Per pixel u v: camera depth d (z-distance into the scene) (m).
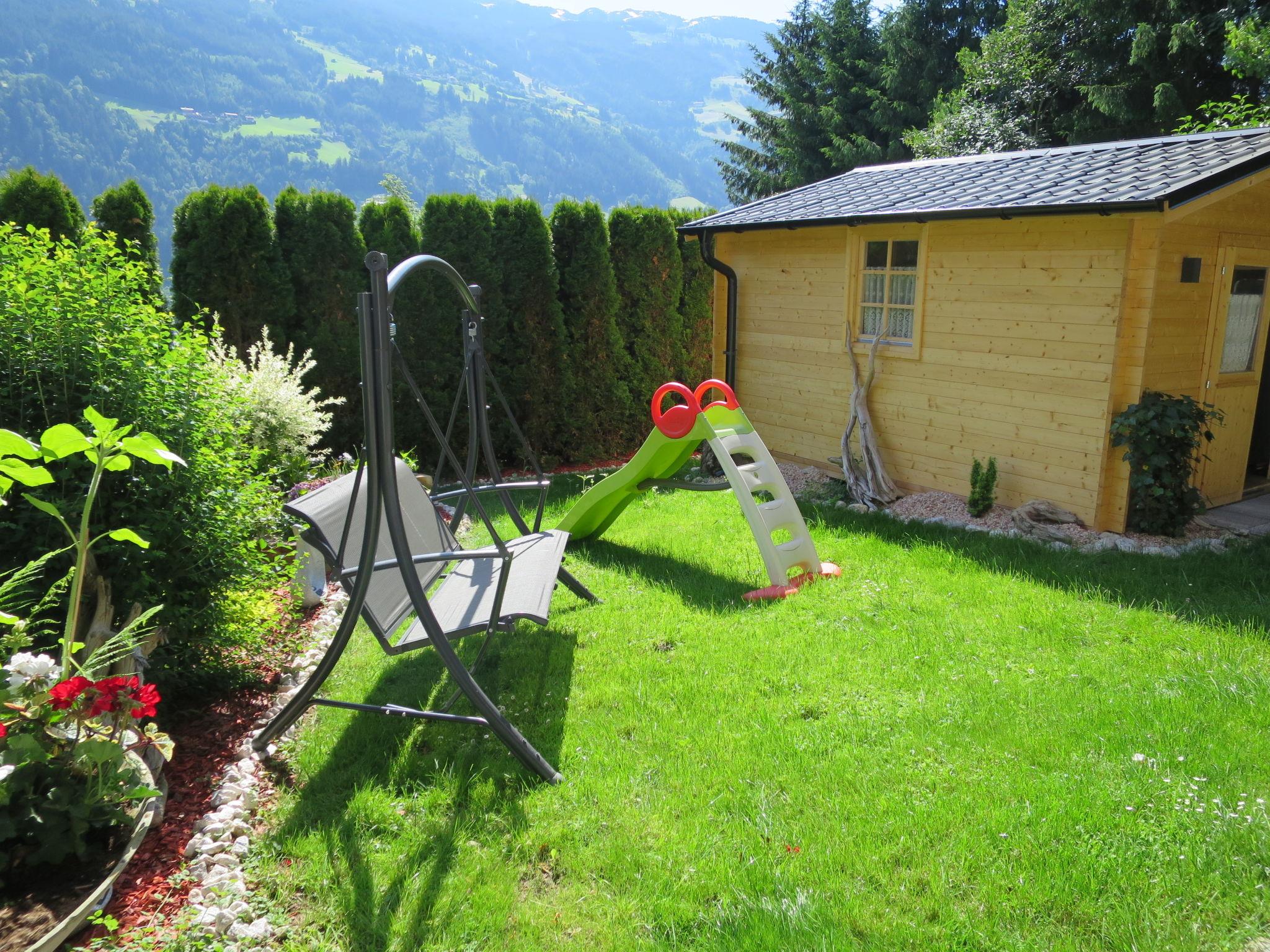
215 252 7.78
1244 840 2.64
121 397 3.46
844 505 7.30
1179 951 2.24
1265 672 3.86
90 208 7.37
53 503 3.25
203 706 3.79
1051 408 6.48
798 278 8.52
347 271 8.34
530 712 3.65
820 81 28.62
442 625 3.47
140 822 2.63
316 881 2.59
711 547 6.05
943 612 4.69
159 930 2.36
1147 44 15.56
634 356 10.30
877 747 3.28
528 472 9.32
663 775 3.13
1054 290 6.33
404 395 8.71
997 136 17.58
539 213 9.12
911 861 2.62
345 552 3.48
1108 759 3.15
